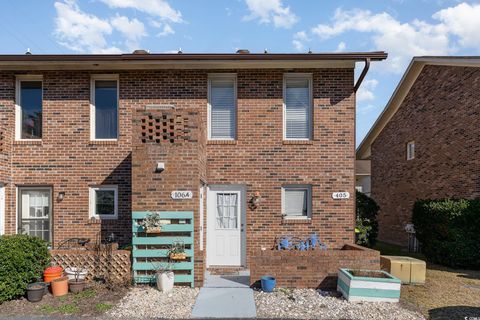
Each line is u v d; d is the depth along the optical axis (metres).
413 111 15.45
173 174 8.29
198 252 8.20
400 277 8.61
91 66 10.09
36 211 10.22
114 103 10.46
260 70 10.26
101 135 10.39
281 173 10.10
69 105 10.20
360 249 8.59
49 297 7.26
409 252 13.77
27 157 10.11
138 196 8.27
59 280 7.41
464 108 12.05
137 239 8.14
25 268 7.19
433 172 13.85
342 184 10.07
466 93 11.96
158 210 8.24
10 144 10.05
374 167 19.69
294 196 10.26
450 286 8.40
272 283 7.66
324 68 10.21
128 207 10.00
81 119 10.19
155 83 10.27
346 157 10.10
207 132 10.27
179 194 8.25
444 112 13.19
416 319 6.21
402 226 16.22
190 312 6.48
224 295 7.45
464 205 10.55
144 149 8.34
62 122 10.17
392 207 17.31
